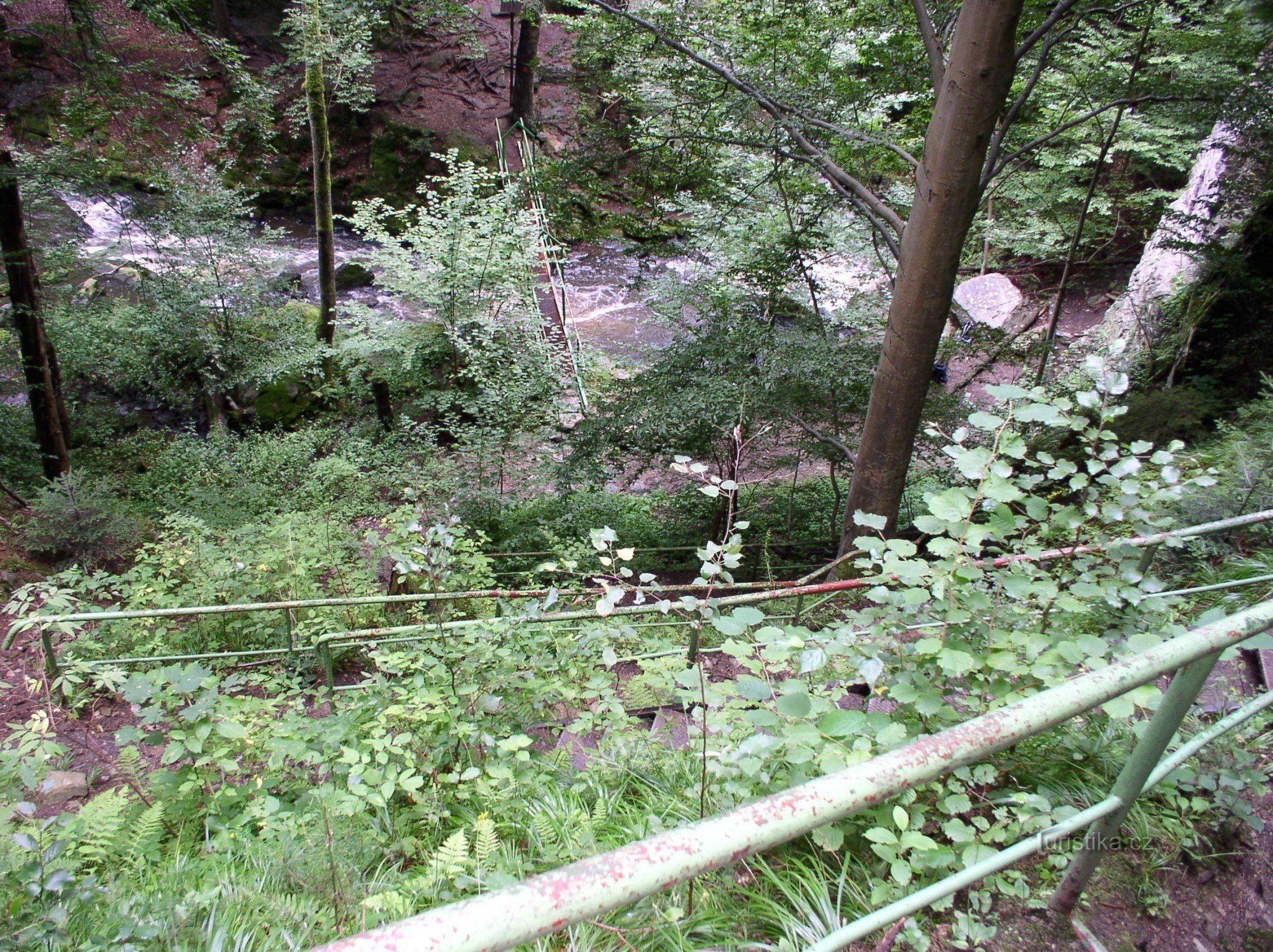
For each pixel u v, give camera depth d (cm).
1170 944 185
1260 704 183
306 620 530
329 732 305
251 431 1087
